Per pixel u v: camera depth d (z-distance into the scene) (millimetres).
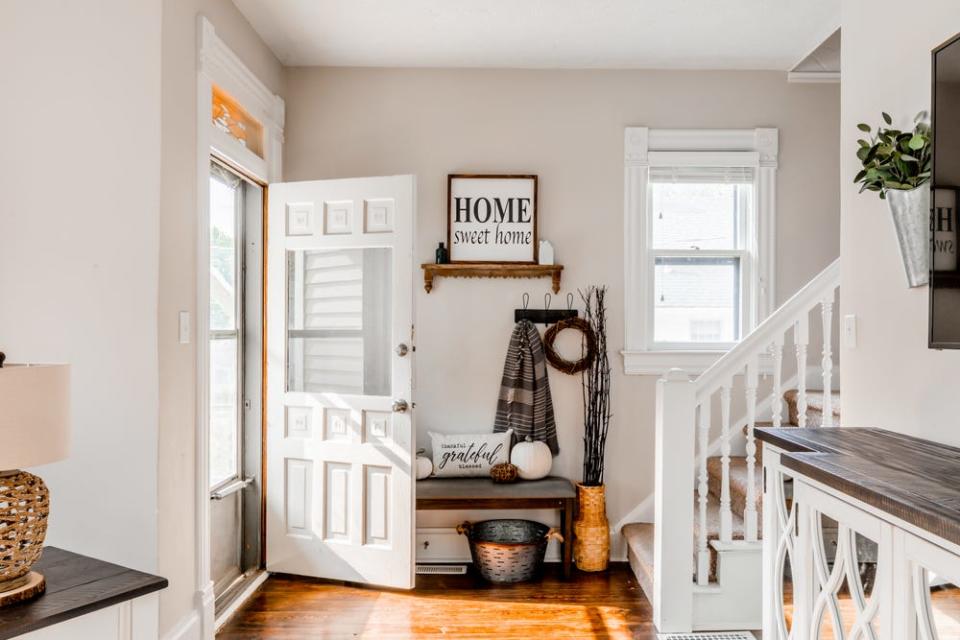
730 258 3607
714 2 2818
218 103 2812
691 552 2578
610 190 3543
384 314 3152
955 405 1694
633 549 3186
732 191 3605
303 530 3217
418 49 3312
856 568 1362
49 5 2184
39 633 1348
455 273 3490
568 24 3029
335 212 3188
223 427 3131
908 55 1900
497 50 3318
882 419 1998
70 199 2184
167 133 2221
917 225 1761
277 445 3256
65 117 2184
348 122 3541
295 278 3295
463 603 2906
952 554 1062
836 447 1670
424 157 3543
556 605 2879
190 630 2336
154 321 2160
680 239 3602
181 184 2324
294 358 3291
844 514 1390
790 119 3549
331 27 3059
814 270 3543
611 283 3541
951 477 1349
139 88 2176
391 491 3061
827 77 3527
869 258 2076
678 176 3562
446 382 3531
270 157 3291
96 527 2156
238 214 3273
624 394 3518
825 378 2639
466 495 3156
